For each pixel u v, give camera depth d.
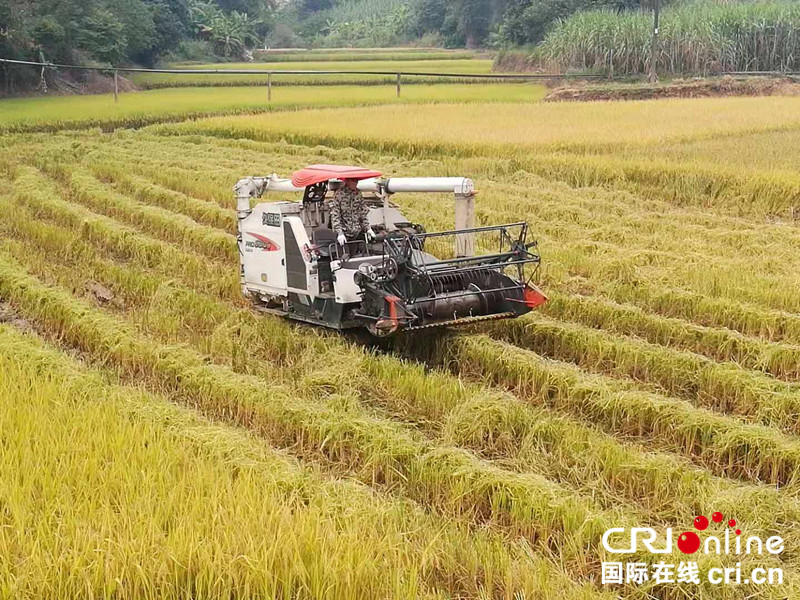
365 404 8.70
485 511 6.79
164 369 9.54
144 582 5.21
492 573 5.79
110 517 5.86
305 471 7.05
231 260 14.67
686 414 8.02
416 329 9.34
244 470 6.85
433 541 5.85
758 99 40.06
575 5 62.53
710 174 19.41
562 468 7.37
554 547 6.30
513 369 9.30
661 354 9.58
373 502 6.57
